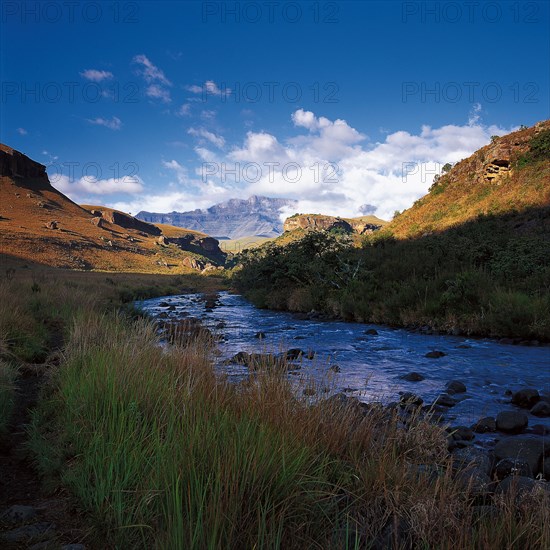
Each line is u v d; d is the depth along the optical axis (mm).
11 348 7664
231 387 4441
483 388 7461
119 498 2586
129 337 7270
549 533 2203
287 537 2361
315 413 3781
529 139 40375
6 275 20703
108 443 3252
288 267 24984
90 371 4801
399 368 9016
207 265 159750
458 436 4918
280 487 2621
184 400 3879
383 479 2865
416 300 16344
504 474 3670
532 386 7562
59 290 17359
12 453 3811
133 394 4148
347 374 8391
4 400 4551
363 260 24516
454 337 13078
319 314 19578
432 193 49719
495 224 30984
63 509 2816
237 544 2238
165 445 2988
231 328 15734
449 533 2311
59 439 3729
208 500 2455
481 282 15773
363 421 3826
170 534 2135
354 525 2520
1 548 2305
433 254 23391
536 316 12320
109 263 126438
